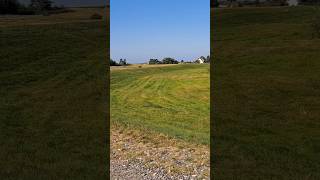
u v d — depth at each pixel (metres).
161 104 19.97
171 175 11.12
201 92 21.58
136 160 12.38
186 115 17.81
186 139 14.22
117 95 21.41
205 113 17.94
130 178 11.23
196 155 12.45
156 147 13.30
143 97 21.23
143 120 16.94
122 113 18.41
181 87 22.84
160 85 23.44
